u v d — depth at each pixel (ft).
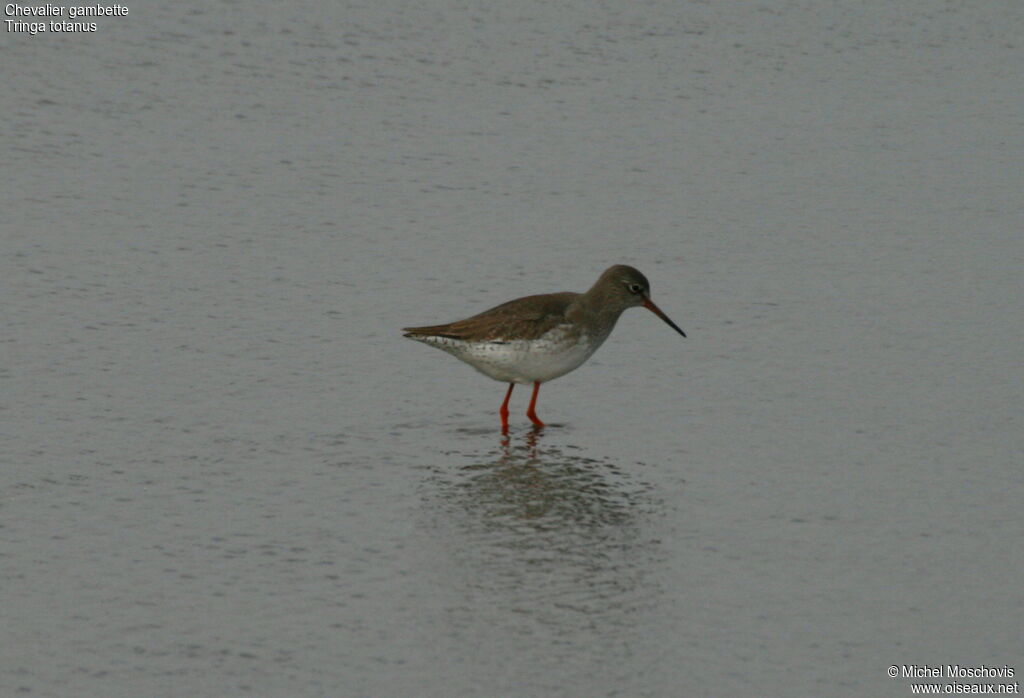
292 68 87.86
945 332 61.93
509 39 93.86
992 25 100.83
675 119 85.25
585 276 67.62
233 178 75.82
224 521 45.91
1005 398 55.88
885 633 40.04
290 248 69.26
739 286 66.80
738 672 38.04
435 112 84.38
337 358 59.36
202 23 91.91
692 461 51.19
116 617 40.01
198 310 62.80
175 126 80.69
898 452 51.57
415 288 65.87
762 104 87.56
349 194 75.05
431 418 54.90
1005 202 76.07
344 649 38.70
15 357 57.47
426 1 98.27
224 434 52.31
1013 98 89.61
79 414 53.21
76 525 45.24
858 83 90.99
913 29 99.71
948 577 43.04
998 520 46.62
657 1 101.19
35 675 37.17
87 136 78.89
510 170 78.54
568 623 40.27
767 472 50.16
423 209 74.02
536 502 47.98
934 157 81.41
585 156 80.48
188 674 37.37
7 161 75.51
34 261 66.18
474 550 44.50
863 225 73.41
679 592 42.09
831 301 65.21
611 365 59.98
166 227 70.54
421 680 37.35
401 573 42.93
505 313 54.49
